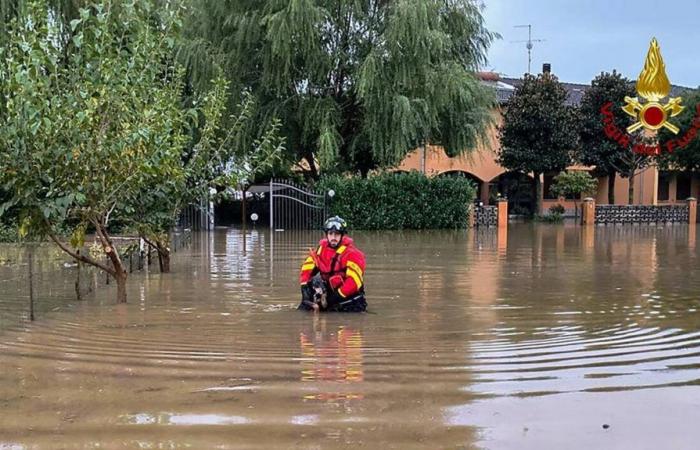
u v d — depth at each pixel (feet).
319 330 22.22
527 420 13.65
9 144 23.90
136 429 13.04
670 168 119.85
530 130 104.83
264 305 27.20
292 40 71.10
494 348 19.74
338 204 77.92
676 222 100.63
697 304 28.12
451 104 77.87
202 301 28.14
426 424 13.38
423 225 80.43
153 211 34.88
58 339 20.67
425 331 22.16
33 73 24.02
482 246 57.72
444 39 72.54
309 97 76.48
